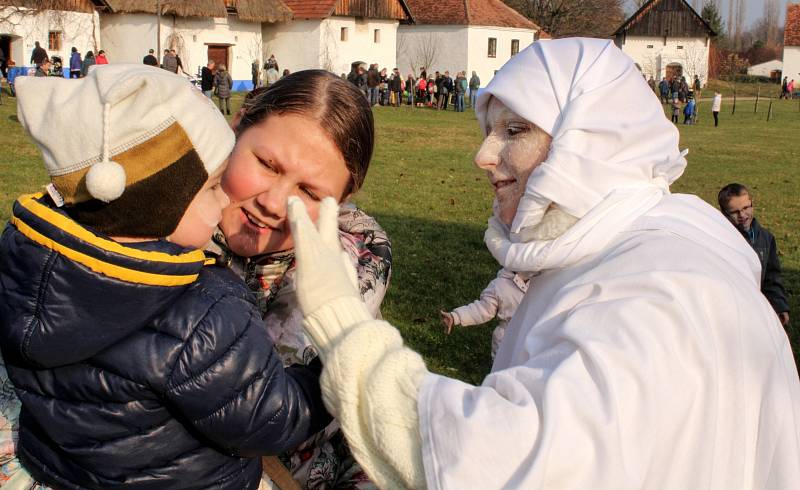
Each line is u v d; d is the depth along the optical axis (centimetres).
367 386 159
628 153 192
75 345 162
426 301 789
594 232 183
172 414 175
